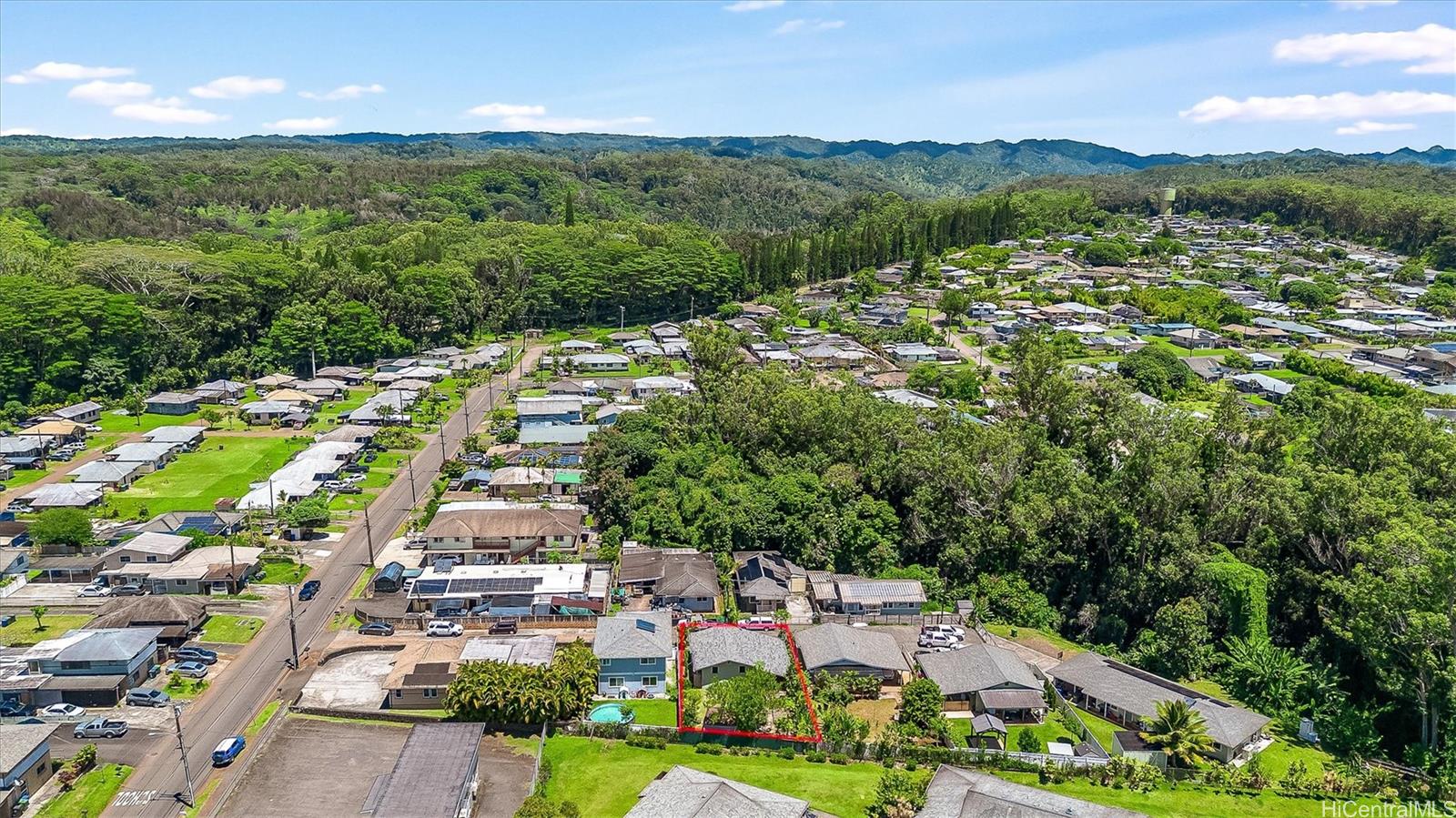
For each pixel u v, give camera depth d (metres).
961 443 119.75
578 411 164.00
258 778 68.00
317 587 101.25
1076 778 72.38
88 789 67.44
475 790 66.81
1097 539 108.50
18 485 133.75
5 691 77.69
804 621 98.88
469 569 103.25
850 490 116.25
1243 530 105.12
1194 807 69.25
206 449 153.75
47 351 174.62
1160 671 94.75
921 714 78.19
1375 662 82.94
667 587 100.94
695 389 182.25
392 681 79.12
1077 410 129.50
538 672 76.75
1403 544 84.06
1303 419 131.38
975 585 108.88
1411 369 187.50
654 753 73.19
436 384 197.62
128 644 82.62
